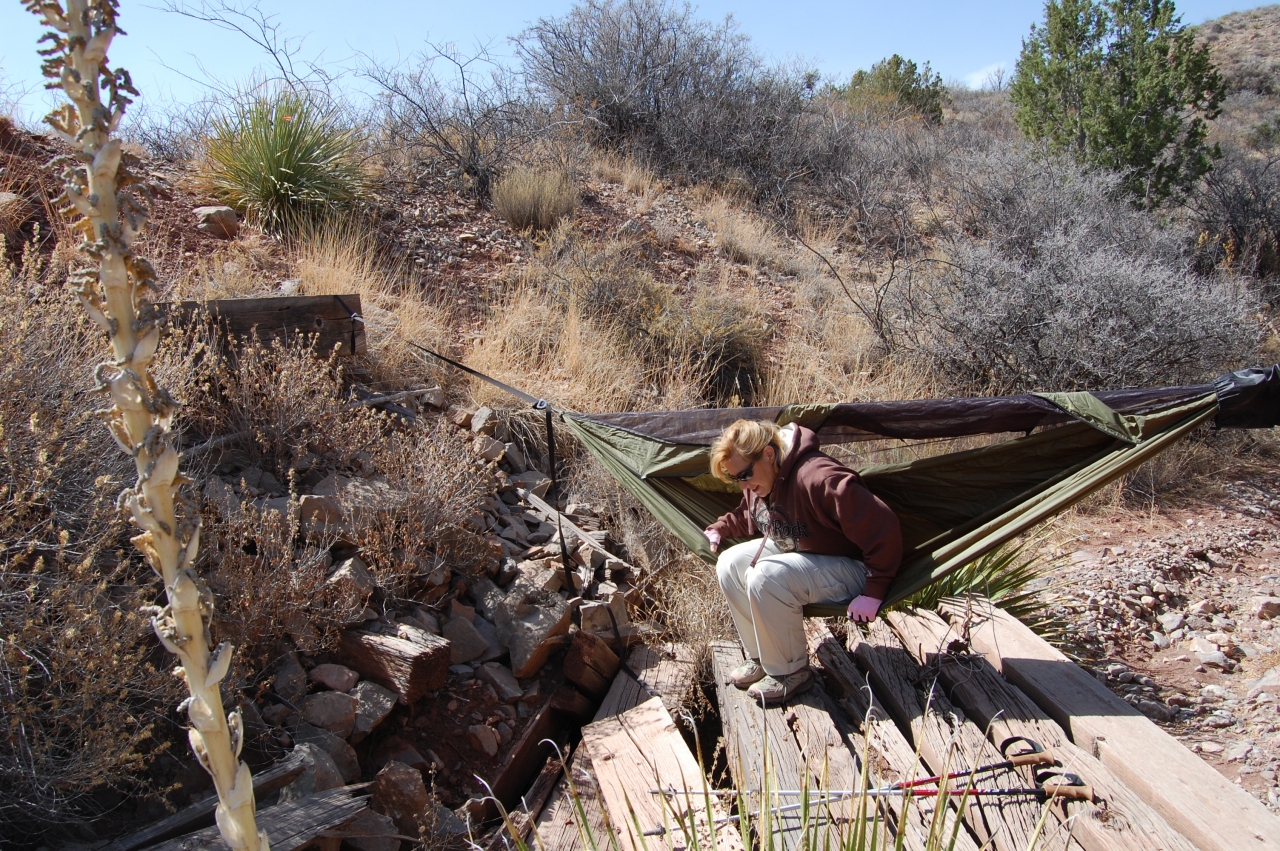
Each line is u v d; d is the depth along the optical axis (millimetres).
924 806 2748
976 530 3285
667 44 13391
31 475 3014
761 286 9242
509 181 8977
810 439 3297
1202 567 5793
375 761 3289
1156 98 12758
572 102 12766
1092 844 2490
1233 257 11648
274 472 4223
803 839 2266
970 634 3754
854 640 3932
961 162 12852
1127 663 4543
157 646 2982
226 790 982
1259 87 31141
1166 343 7492
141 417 923
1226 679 4379
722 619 4316
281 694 3223
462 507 4164
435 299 6922
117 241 881
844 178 12078
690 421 3799
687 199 11133
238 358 4344
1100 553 5949
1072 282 7926
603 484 5250
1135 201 12117
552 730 3881
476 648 3848
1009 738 2980
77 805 2646
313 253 6684
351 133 8117
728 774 3406
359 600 3564
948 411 3471
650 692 3980
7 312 3562
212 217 6641
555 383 6238
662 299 7707
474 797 3299
